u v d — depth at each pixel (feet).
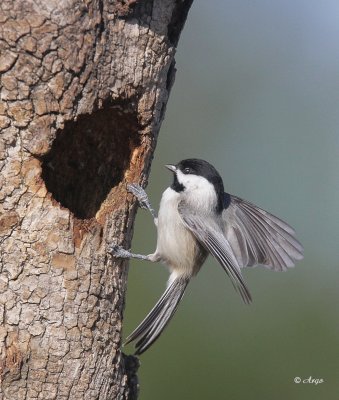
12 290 32.63
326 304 57.77
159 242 39.88
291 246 38.50
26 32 32.14
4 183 32.63
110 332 34.65
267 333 57.31
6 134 32.58
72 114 33.27
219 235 37.96
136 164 36.11
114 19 33.63
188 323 57.52
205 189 38.99
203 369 56.39
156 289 56.80
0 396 32.42
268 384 56.08
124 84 34.30
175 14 35.91
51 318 32.99
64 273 33.17
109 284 34.58
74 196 37.11
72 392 33.47
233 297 58.54
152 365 56.08
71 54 32.65
